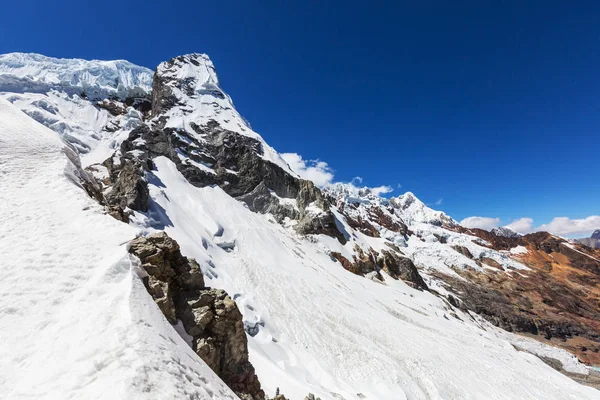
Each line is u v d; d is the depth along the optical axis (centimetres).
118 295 1256
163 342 1066
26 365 941
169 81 11662
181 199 6588
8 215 1797
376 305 5628
